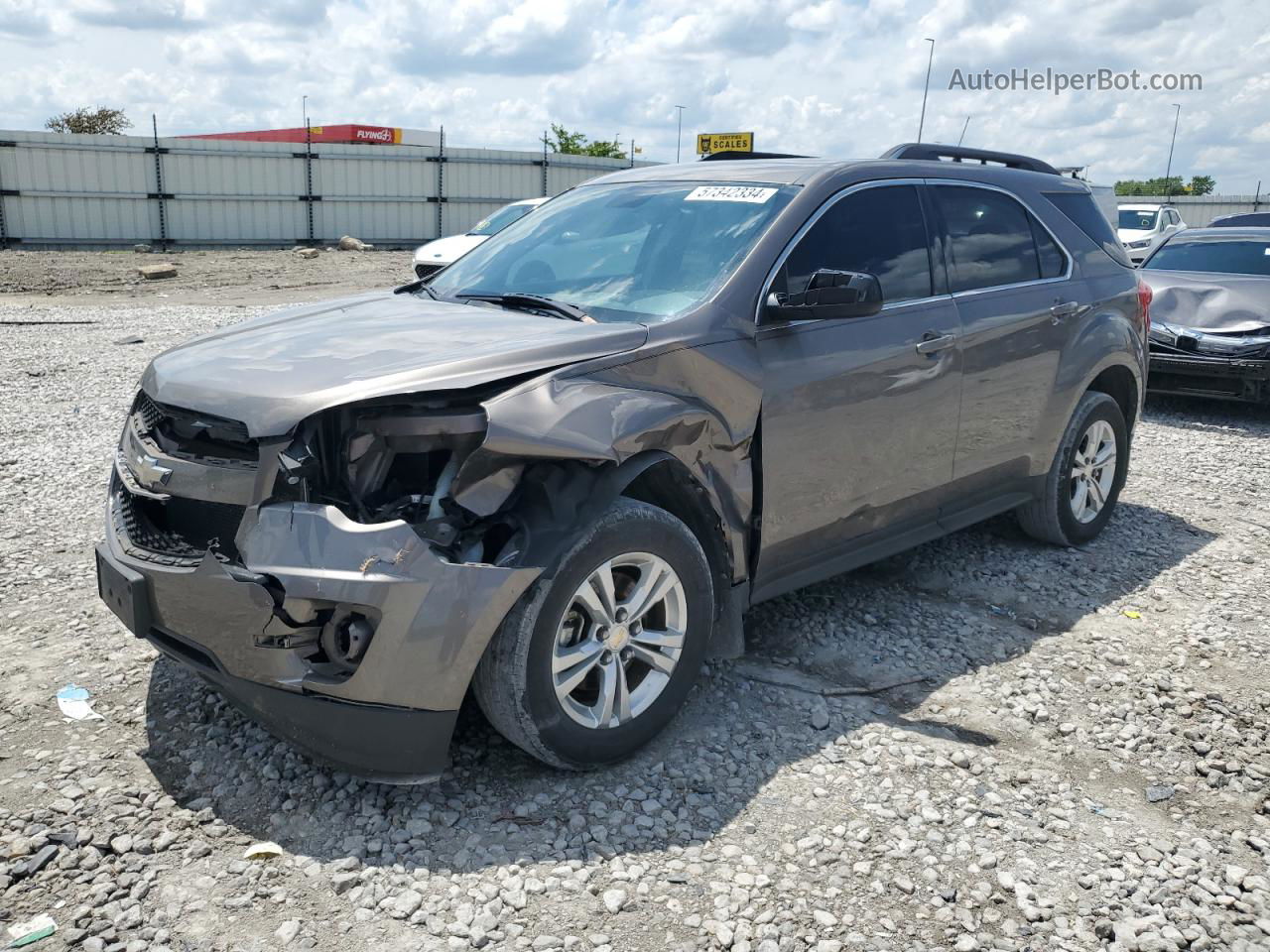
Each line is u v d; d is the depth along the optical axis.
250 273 23.52
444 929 2.55
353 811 3.02
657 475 3.40
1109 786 3.32
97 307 16.69
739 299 3.63
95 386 9.59
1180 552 5.55
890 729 3.60
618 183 4.61
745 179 4.21
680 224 4.04
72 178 29.11
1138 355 5.61
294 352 3.27
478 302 3.97
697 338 3.46
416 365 3.02
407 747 2.87
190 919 2.56
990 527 5.86
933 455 4.39
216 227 31.25
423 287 4.48
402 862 2.80
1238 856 2.97
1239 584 5.10
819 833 2.99
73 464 6.77
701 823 3.02
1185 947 2.59
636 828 2.98
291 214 32.22
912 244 4.37
